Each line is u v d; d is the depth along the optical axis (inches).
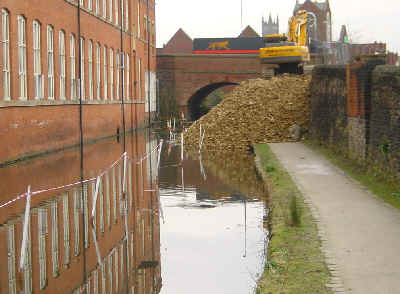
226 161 945.5
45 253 383.9
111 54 1625.2
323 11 4284.0
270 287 292.0
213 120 1289.4
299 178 650.8
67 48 1215.6
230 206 550.6
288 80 1374.3
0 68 868.6
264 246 401.4
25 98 989.8
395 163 555.5
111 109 1571.1
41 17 1057.5
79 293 305.1
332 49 2400.3
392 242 364.8
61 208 529.7
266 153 943.0
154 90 2380.7
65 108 1147.3
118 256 378.0
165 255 381.4
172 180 721.0
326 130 968.3
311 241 371.6
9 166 828.0
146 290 310.5
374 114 641.0
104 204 555.5
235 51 3452.3
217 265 359.9
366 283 289.7
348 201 507.5
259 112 1258.0
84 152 1061.1
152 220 487.5
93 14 1409.9
